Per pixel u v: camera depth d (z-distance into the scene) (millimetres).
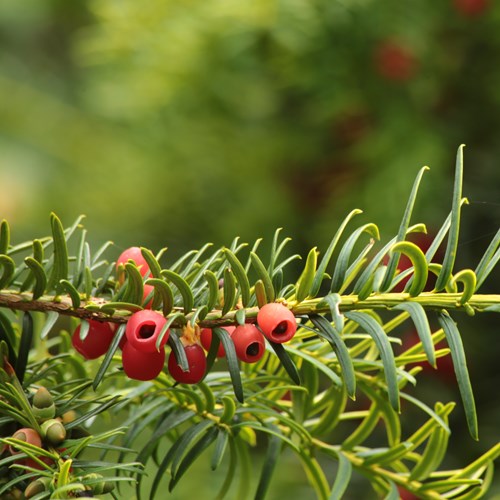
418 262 623
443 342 1238
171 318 627
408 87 1421
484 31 1381
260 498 688
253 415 695
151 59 1581
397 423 706
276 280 638
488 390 1260
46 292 651
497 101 1391
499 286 1258
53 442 634
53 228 646
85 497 609
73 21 2520
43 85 2373
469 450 1232
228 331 639
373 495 1247
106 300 652
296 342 705
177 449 671
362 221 1396
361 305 633
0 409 635
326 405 708
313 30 1405
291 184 1548
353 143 1471
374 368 701
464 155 1392
